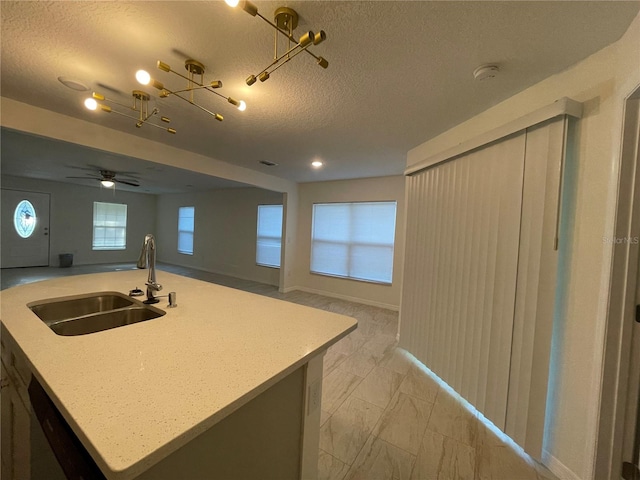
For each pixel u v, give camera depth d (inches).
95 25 52.5
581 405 55.0
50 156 160.2
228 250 276.7
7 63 65.7
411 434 70.6
